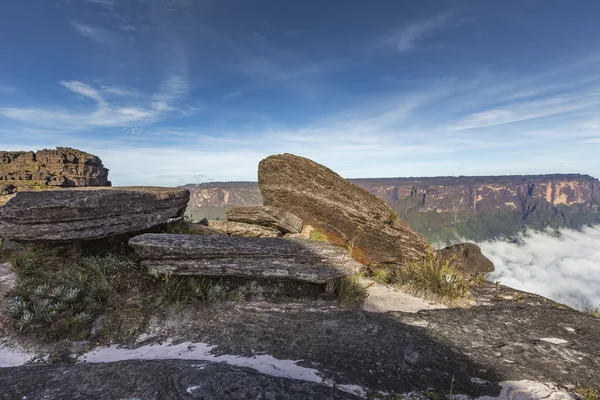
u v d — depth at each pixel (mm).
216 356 4488
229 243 6824
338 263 7191
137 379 3510
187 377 3506
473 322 6406
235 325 5422
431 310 7078
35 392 3279
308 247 7277
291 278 6703
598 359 5055
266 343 4871
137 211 7945
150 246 6281
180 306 5840
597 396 3994
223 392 3244
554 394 3986
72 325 5160
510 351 5164
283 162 12469
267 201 12898
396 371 4266
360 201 11469
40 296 5551
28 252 6863
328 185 11914
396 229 10812
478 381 4195
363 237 11102
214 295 6219
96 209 6895
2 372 3816
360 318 5891
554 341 5652
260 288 6746
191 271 6379
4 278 6234
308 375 4023
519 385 4160
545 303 8219
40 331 4965
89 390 3312
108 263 6832
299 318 5797
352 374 4105
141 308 5746
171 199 9219
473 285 9648
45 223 6461
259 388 3375
